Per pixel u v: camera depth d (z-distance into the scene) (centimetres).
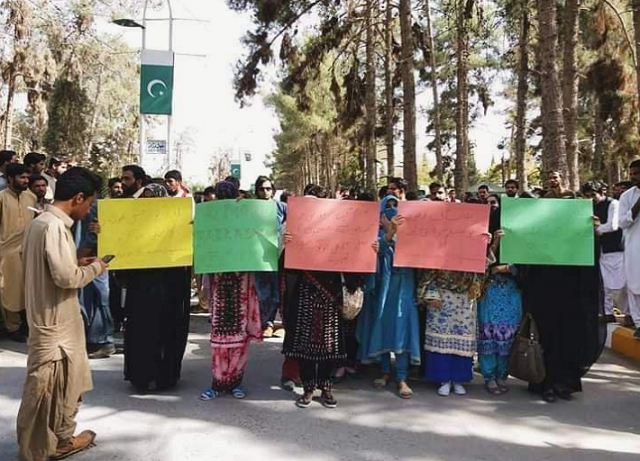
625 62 1336
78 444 391
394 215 567
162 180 758
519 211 512
